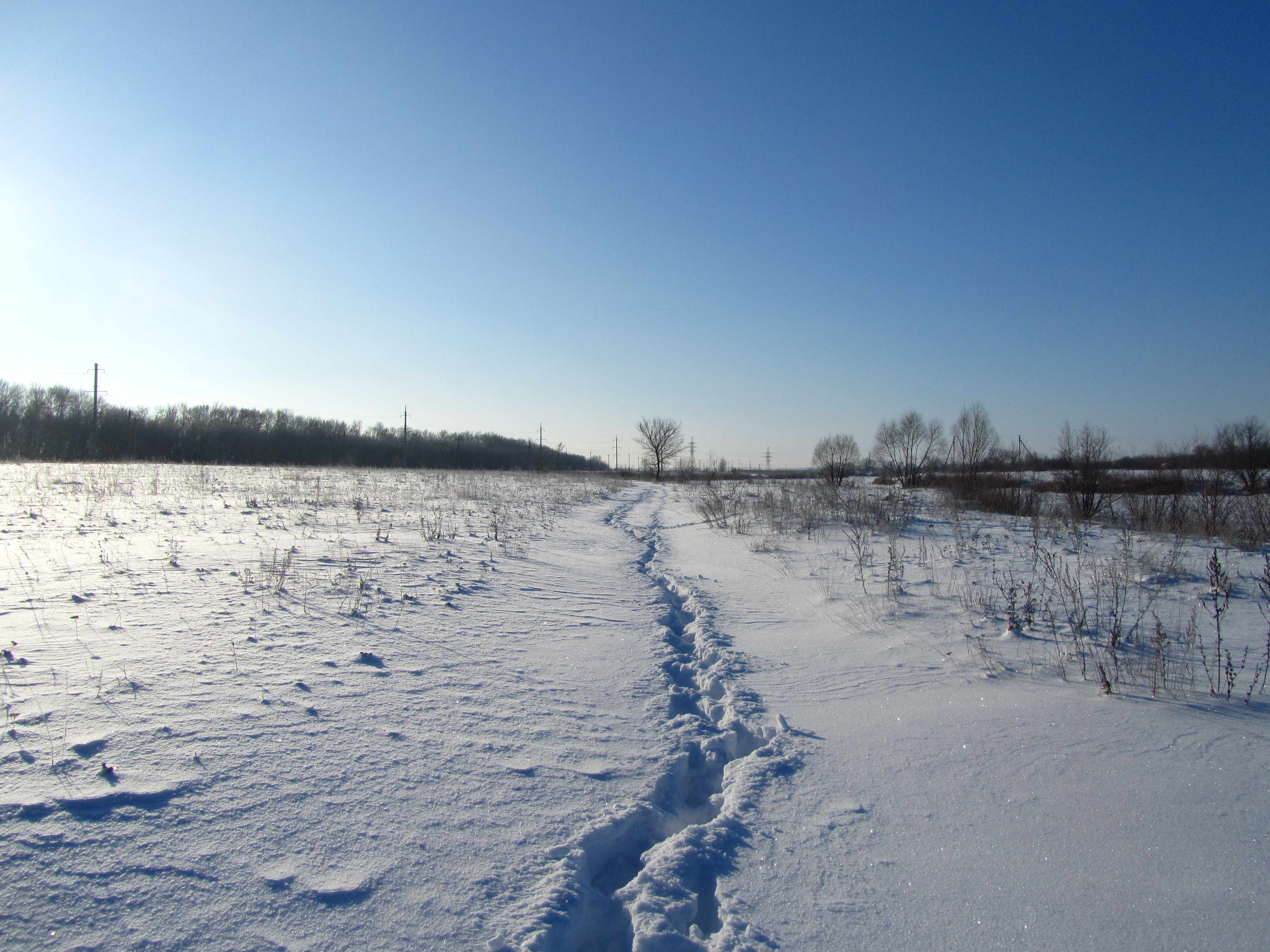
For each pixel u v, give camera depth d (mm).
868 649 6121
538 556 10562
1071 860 2867
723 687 5230
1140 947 2352
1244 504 12094
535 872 2705
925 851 3002
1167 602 6746
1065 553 9602
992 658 5516
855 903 2664
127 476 21656
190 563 7406
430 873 2598
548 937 2322
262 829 2660
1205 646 5418
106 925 2078
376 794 3061
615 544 13602
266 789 2928
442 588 7309
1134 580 7652
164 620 5090
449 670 4816
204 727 3375
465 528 12625
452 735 3791
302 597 6184
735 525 14812
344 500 17016
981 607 6941
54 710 3355
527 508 18609
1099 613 6492
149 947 2033
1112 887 2672
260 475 26125
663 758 3953
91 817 2527
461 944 2248
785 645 6496
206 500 15297
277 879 2406
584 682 5070
